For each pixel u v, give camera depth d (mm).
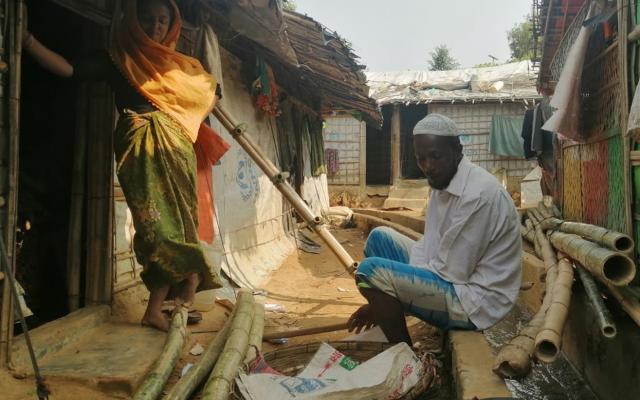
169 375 3291
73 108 4672
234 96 7324
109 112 4332
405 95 18797
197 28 5102
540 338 2549
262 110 8602
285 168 10141
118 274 4551
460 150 3439
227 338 3727
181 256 3715
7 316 3090
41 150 4820
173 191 3699
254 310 4508
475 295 3301
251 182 7758
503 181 18016
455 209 3381
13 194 3094
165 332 3959
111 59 3930
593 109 4855
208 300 4852
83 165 4348
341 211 15531
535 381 3791
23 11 3217
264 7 4965
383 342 3408
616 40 4148
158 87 3797
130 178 3670
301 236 10648
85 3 3791
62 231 4730
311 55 7992
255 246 7797
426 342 4168
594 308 3109
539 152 9820
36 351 3322
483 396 2383
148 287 3988
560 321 2770
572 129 4914
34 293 4711
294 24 6695
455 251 3330
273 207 8984
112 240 4375
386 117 20922
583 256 3715
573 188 6355
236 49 7480
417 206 17516
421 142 3348
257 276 6902
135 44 3855
